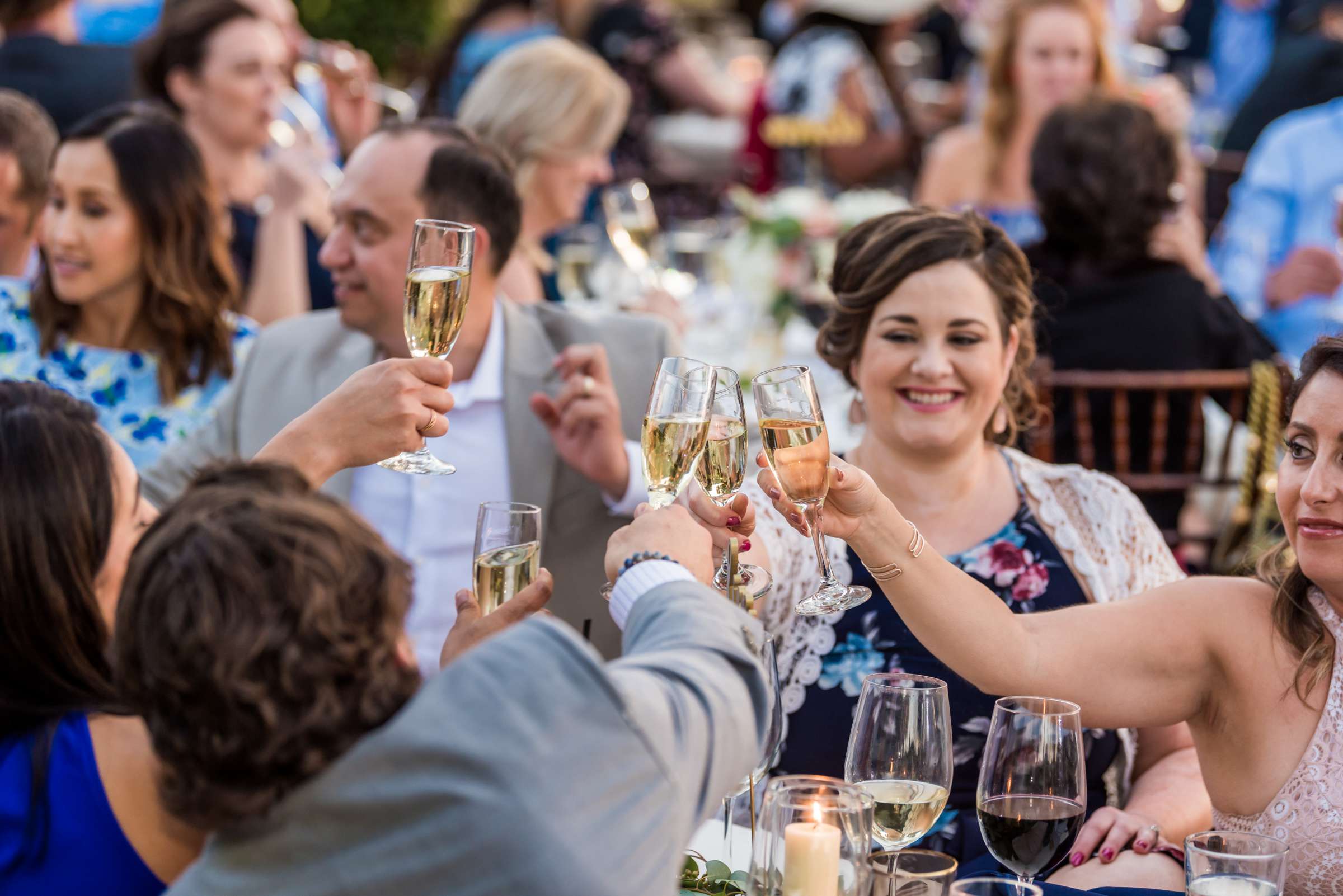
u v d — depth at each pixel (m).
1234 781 3.28
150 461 5.30
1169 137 5.86
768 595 3.92
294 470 2.21
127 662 1.98
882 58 10.23
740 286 6.93
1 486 2.43
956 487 4.09
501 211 4.50
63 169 5.11
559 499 4.61
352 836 1.95
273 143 7.68
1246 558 3.60
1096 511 4.16
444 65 9.24
